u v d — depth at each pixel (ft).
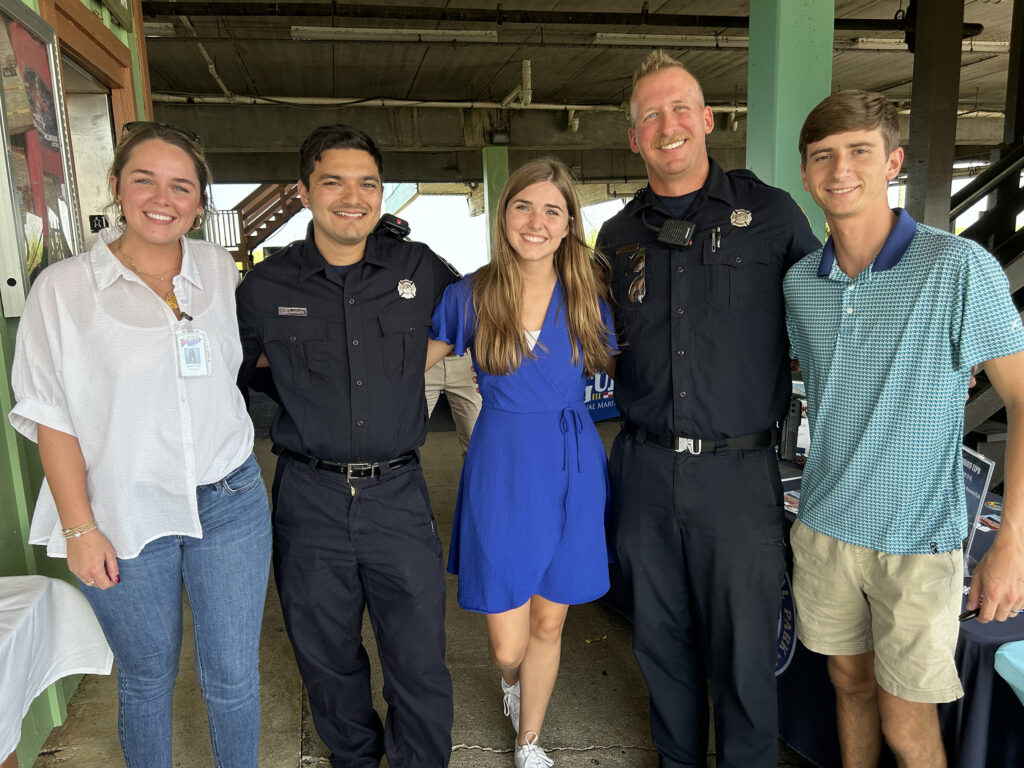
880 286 4.58
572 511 5.74
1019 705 4.77
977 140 42.60
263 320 5.43
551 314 5.68
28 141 7.09
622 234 5.95
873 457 4.70
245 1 22.88
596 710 7.52
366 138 5.18
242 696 5.30
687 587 5.85
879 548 4.73
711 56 29.45
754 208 5.50
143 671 4.92
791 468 8.54
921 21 17.17
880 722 5.44
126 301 4.50
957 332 4.30
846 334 4.77
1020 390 4.21
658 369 5.60
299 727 7.34
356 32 24.20
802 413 8.55
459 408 10.67
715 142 39.83
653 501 5.66
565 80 33.63
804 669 6.31
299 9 22.44
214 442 4.87
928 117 17.26
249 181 41.96
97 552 4.53
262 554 5.29
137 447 4.55
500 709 7.57
